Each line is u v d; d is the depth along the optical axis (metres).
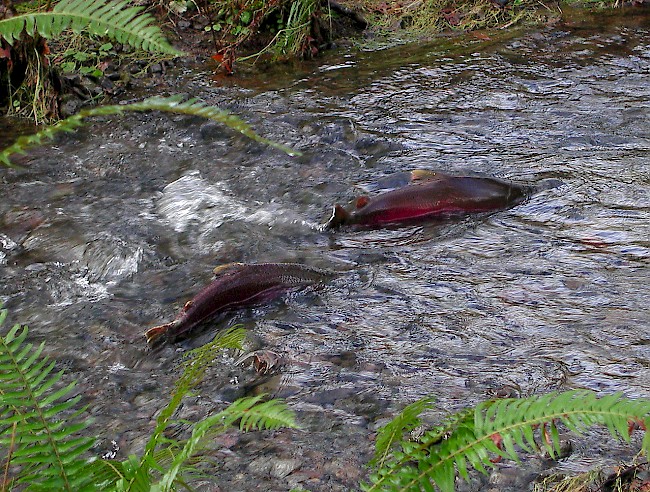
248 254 5.35
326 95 8.50
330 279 4.95
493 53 9.60
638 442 3.34
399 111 7.97
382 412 3.68
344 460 3.35
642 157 6.68
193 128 7.59
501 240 5.40
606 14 10.81
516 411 2.22
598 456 3.27
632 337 4.22
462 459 2.19
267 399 3.81
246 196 6.26
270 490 3.19
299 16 9.84
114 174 6.77
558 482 3.12
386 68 9.29
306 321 4.52
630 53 9.41
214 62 9.45
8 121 8.06
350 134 7.35
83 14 1.86
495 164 6.64
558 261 5.09
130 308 4.75
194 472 3.24
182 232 5.68
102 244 5.46
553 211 5.77
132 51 9.34
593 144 7.00
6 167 6.88
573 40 9.91
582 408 2.16
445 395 3.79
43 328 4.57
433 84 8.71
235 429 3.58
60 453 2.29
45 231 5.71
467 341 4.27
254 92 8.63
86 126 7.72
